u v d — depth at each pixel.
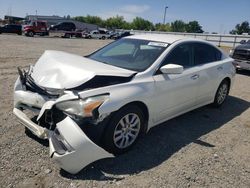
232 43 34.84
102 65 4.09
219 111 6.07
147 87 3.98
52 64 3.99
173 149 4.15
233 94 7.69
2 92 6.25
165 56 4.46
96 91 3.44
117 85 3.68
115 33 49.94
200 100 5.37
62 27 43.09
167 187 3.26
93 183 3.21
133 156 3.85
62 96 3.41
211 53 5.72
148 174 3.48
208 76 5.34
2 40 23.53
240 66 11.19
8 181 3.15
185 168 3.67
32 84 3.83
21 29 38.69
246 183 3.48
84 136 3.21
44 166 3.46
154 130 4.78
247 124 5.43
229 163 3.90
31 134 4.21
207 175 3.57
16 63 10.66
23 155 3.65
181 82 4.61
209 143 4.46
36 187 3.09
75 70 3.72
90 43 28.69
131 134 3.92
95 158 3.31
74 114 3.31
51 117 3.48
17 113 3.94
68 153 3.17
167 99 4.39
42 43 23.77
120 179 3.33
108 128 3.55
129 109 3.74
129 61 4.46
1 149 3.76
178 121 5.29
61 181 3.21
